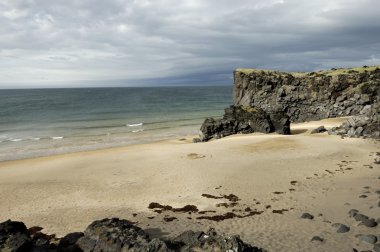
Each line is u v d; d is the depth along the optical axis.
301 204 24.58
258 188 29.45
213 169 36.09
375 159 37.16
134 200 28.11
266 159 39.44
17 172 39.59
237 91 94.62
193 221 22.67
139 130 76.75
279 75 92.19
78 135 69.94
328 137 52.47
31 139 65.31
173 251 14.67
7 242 15.59
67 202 28.28
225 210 24.70
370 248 16.64
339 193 26.33
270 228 20.31
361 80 86.31
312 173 33.22
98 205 27.27
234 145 48.72
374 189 26.67
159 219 23.50
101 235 16.42
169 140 63.88
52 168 40.75
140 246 15.27
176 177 33.97
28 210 26.77
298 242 17.94
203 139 60.75
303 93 88.06
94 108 135.12
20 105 154.12
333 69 108.31
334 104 85.25
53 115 109.31
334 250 16.77
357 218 20.28
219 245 14.76
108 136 68.88
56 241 20.25
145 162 41.12
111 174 36.44
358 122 53.25
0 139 65.56
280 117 64.12
